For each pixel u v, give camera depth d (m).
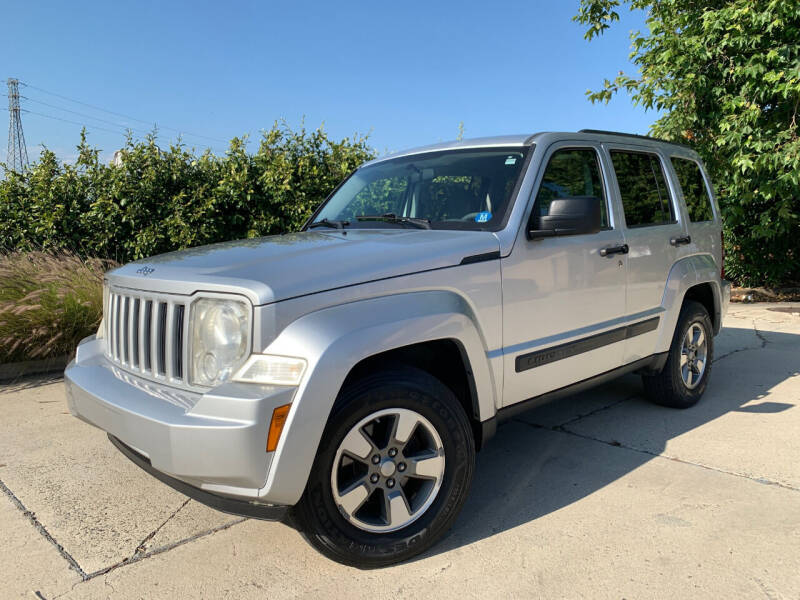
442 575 2.55
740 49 8.45
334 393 2.33
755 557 2.60
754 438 3.97
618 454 3.79
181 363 2.52
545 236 3.19
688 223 4.55
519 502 3.20
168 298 2.57
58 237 7.30
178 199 7.46
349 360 2.36
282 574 2.60
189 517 3.13
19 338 5.63
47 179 7.29
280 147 8.34
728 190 9.16
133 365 2.79
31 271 6.37
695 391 4.67
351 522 2.52
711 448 3.83
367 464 2.53
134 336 2.78
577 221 3.12
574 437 4.11
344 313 2.46
